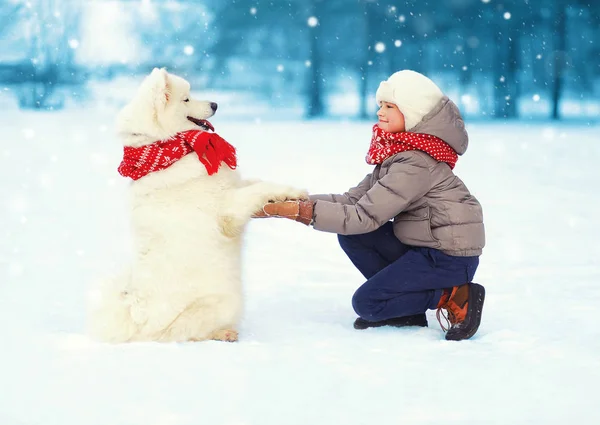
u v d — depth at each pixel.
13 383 2.95
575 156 14.84
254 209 3.60
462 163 13.63
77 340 3.57
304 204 3.65
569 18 32.62
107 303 3.56
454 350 3.42
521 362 3.20
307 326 3.93
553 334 3.71
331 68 36.03
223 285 3.59
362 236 4.02
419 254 3.77
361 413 2.62
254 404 2.70
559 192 9.78
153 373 3.04
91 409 2.67
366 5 33.31
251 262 5.77
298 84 37.28
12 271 5.44
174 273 3.51
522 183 10.71
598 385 2.90
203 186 3.60
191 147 3.62
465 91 34.66
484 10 32.75
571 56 33.22
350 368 3.12
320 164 12.59
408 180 3.69
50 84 31.56
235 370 3.09
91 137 17.61
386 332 3.82
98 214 8.12
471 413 2.62
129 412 2.63
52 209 8.40
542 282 5.04
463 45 33.88
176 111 3.66
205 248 3.54
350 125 25.92
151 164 3.57
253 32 35.97
